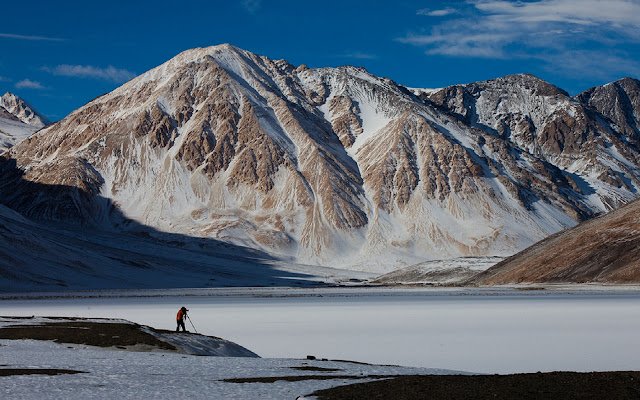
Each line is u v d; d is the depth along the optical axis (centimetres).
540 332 7412
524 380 3644
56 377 3962
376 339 7050
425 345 6562
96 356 5038
